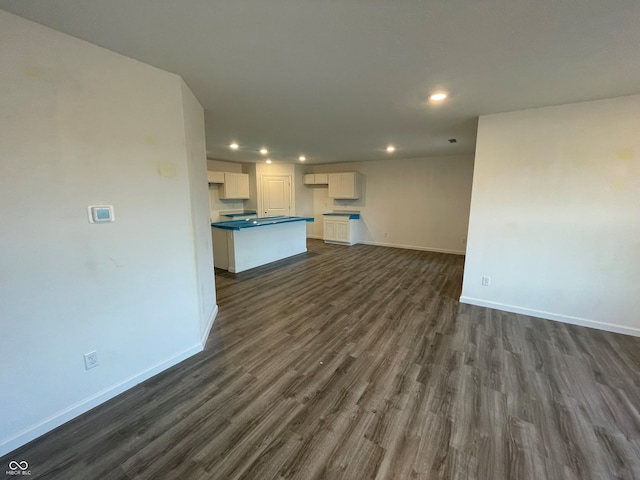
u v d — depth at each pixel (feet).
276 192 26.13
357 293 12.59
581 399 6.05
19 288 4.75
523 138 9.45
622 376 6.82
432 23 4.54
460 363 7.36
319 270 16.46
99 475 4.40
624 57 5.61
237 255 15.98
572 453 4.78
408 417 5.56
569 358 7.57
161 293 6.89
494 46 5.27
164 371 7.06
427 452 4.80
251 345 8.28
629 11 4.13
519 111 9.38
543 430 5.25
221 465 4.57
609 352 7.84
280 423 5.42
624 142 8.21
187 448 4.87
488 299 10.90
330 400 6.03
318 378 6.77
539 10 4.15
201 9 4.19
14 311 4.73
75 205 5.29
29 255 4.82
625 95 7.97
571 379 6.71
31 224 4.81
